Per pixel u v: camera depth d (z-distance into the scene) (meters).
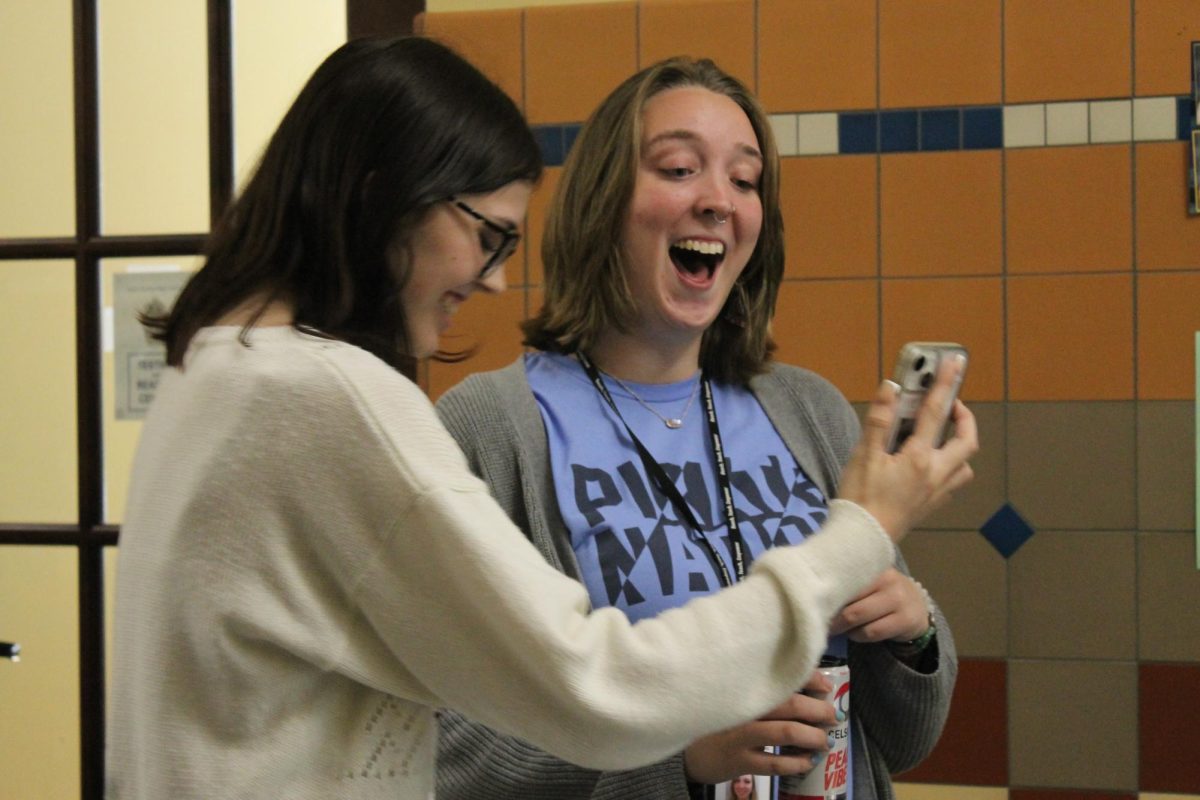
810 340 1.93
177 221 2.06
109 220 2.08
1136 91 1.84
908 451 0.91
